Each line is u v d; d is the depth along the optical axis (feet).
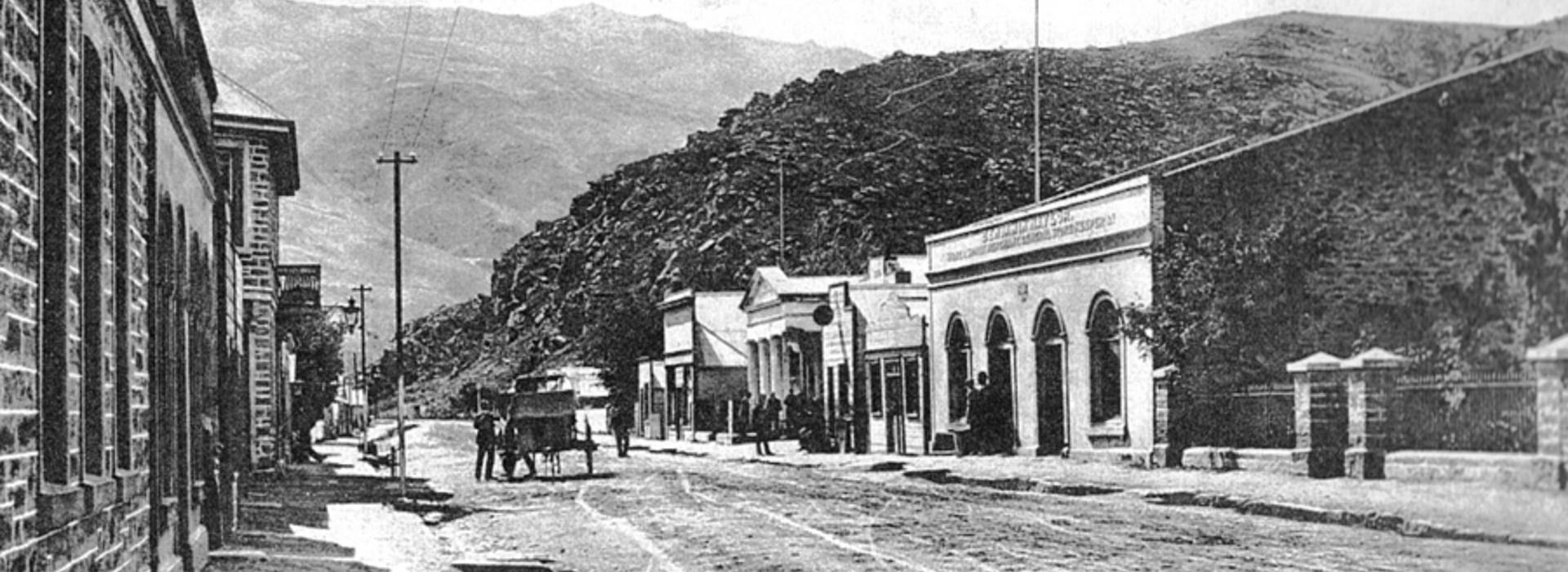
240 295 103.24
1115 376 108.47
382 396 502.38
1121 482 83.87
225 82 135.23
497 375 439.63
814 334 182.09
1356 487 64.44
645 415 247.91
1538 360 26.23
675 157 378.53
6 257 24.95
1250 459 82.58
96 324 35.06
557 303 416.26
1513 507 26.16
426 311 613.52
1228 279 80.23
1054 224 115.14
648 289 323.98
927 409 139.74
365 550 61.98
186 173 57.93
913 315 147.43
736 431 200.85
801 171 310.65
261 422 128.98
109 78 36.58
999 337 127.85
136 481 39.88
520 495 97.35
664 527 69.67
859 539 60.18
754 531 65.62
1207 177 81.15
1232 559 48.78
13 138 25.77
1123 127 156.76
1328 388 72.33
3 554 23.71
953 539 58.85
